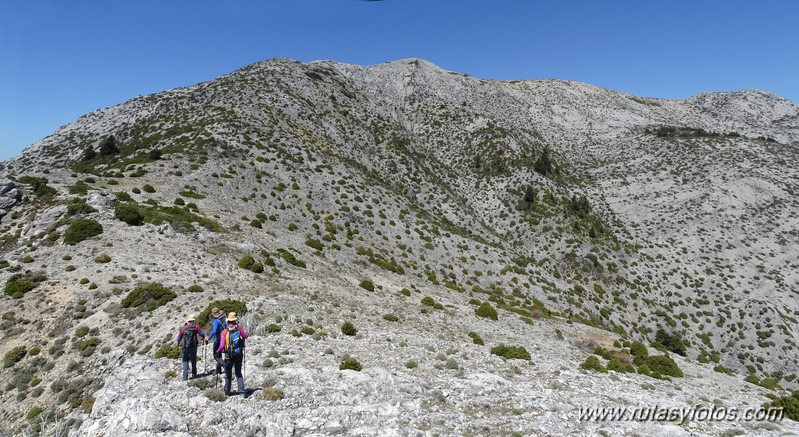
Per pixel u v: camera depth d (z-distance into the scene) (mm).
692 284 75500
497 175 112438
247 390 14633
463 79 194500
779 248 84375
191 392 13789
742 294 72438
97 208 40469
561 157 134500
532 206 97312
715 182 107750
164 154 71062
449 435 12688
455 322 37375
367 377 17328
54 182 46906
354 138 110688
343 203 73188
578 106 182000
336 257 55375
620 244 87250
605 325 63438
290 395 14531
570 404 16547
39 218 37781
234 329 14211
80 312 26391
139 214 41094
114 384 15203
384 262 59031
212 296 28328
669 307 70625
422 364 21703
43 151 99625
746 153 121812
